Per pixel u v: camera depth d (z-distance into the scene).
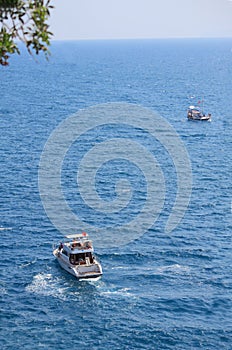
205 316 101.81
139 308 104.12
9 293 109.12
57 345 91.62
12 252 129.00
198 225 148.50
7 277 116.12
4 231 141.50
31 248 131.38
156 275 118.38
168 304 105.94
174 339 93.75
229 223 150.50
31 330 95.81
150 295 109.31
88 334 94.94
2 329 95.94
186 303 106.44
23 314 101.06
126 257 127.00
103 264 123.19
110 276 117.44
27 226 145.12
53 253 126.06
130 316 101.25
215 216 155.75
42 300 106.69
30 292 109.75
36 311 102.31
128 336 94.44
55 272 118.88
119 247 132.38
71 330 96.00
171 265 123.56
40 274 117.81
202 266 123.31
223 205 165.12
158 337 94.31
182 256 128.50
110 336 94.44
